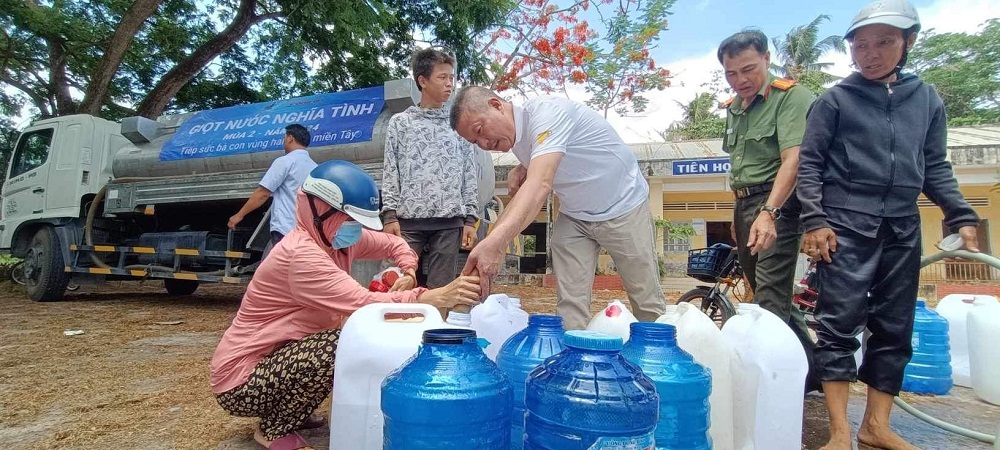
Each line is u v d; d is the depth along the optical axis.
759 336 1.77
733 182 2.98
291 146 4.48
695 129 21.02
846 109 2.10
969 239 2.07
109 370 3.37
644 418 1.20
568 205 2.51
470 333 1.35
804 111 2.59
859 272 2.03
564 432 1.20
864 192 2.06
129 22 9.18
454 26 9.84
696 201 13.95
